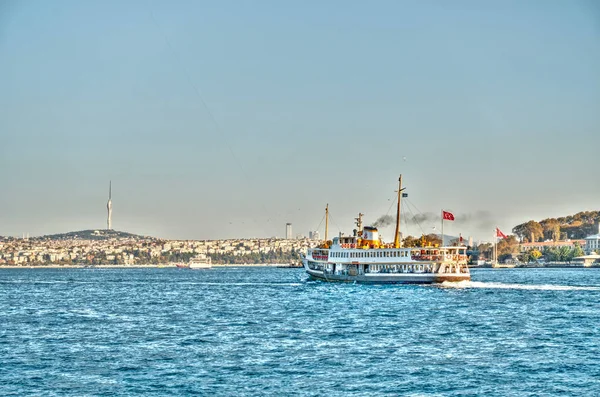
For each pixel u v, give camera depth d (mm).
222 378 122812
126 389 116125
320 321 196500
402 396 112312
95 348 151750
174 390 115562
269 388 116438
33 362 136250
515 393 113875
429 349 148750
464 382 120062
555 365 132125
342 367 130875
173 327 187250
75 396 112438
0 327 190125
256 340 161625
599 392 114375
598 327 181375
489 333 171375
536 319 198500
